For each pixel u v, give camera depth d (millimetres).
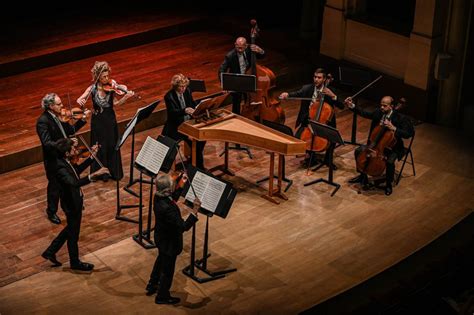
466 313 7117
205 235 6949
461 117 10094
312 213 8039
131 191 8242
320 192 8430
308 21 11859
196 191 6715
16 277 6930
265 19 12633
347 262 7289
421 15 9820
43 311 6508
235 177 8695
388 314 6789
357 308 6719
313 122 8023
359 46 10891
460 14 9617
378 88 10672
